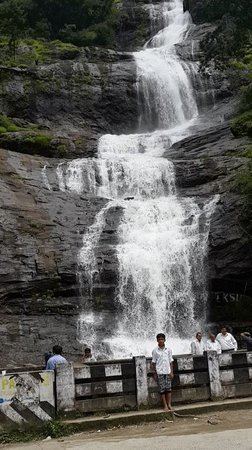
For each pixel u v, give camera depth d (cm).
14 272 2034
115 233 2284
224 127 3045
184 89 4094
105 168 2775
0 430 892
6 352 1792
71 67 3962
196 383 1083
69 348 1866
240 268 2103
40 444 861
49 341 1881
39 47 4628
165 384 1018
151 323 2098
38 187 2505
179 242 2236
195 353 1334
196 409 1018
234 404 1049
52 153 3112
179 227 2302
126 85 3966
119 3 6244
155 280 2166
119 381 1021
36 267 2070
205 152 2831
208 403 1055
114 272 2122
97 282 2114
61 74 3900
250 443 782
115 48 5653
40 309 2016
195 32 5062
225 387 1107
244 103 3434
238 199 2261
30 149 3088
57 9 5728
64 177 2667
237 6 2625
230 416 988
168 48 4634
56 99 3797
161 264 2195
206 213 2327
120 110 3906
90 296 2092
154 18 5806
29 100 3731
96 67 4031
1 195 2317
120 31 5856
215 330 2084
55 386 960
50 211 2347
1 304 1983
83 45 5494
